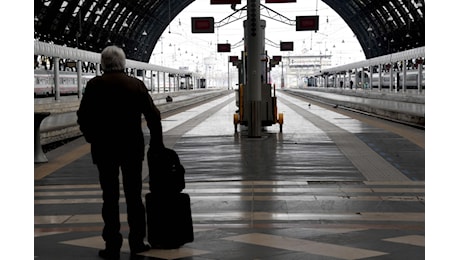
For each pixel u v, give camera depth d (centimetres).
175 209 618
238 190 1003
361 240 641
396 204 873
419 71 3778
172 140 1880
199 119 3114
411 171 1203
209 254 591
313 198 923
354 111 4034
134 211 598
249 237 663
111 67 592
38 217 810
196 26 2475
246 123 2048
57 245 638
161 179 616
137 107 588
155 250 613
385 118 3155
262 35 2314
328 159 1388
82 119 583
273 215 804
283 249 605
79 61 3434
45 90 4028
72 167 1325
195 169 1251
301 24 2398
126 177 593
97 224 763
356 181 1090
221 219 781
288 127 2383
